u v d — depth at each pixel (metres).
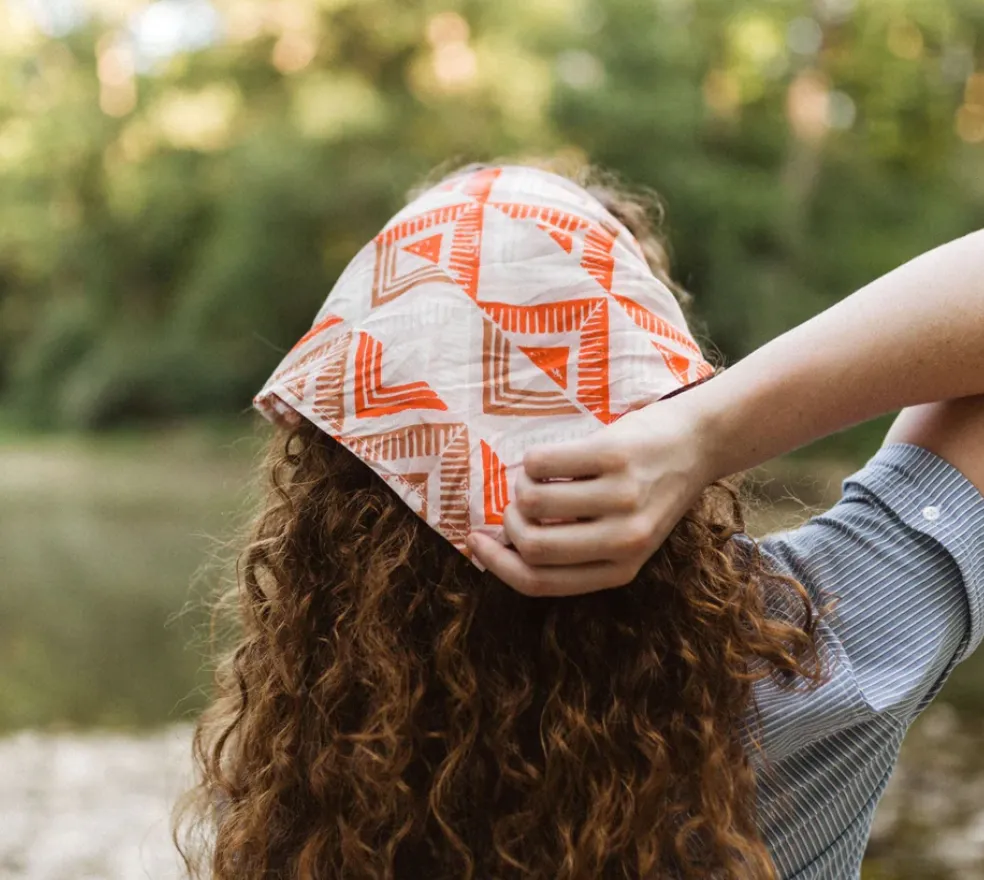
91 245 21.48
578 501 0.68
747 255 16.08
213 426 19.34
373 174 17.50
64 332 21.59
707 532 0.80
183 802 1.03
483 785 0.79
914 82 16.12
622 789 0.77
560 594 0.70
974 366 0.72
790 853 0.80
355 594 0.80
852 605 0.78
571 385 0.75
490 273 0.77
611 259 0.78
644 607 0.79
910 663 0.77
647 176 15.63
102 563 9.14
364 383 0.77
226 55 19.55
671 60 15.77
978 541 0.77
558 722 0.77
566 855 0.76
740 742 0.78
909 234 16.39
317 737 0.82
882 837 3.66
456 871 0.79
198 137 19.70
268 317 19.33
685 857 0.77
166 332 20.98
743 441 0.72
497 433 0.75
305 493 0.83
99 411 20.30
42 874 3.40
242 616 0.92
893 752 0.81
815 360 0.72
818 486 10.37
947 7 15.66
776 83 16.73
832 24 16.47
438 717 0.80
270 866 0.83
